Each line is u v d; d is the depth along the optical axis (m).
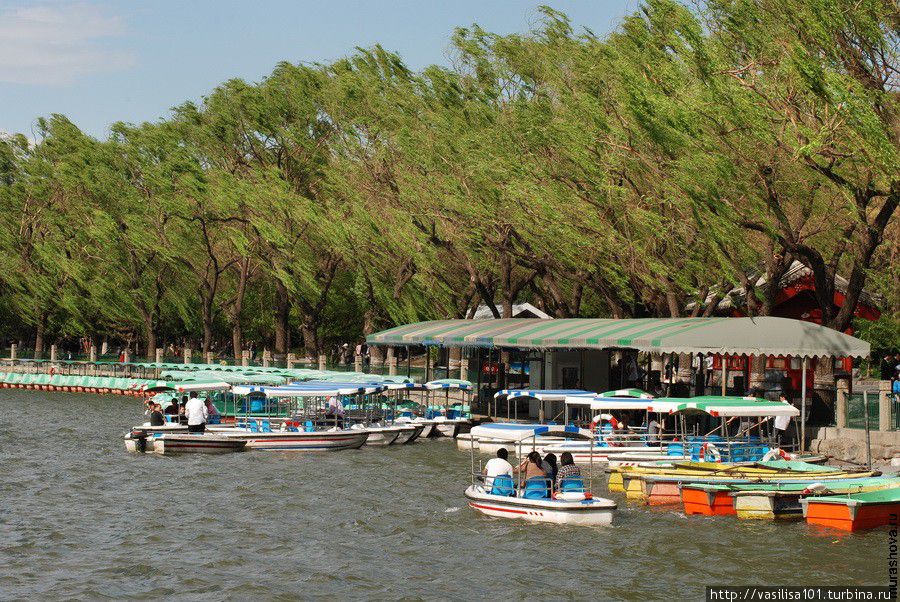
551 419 48.19
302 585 22.02
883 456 33.38
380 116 59.94
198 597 21.20
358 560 23.97
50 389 80.00
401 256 61.34
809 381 45.38
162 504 30.55
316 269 71.88
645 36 40.34
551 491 28.30
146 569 23.16
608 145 41.75
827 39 31.95
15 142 86.38
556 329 46.00
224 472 36.88
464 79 55.50
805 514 27.25
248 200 68.31
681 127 35.84
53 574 22.72
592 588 21.78
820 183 35.53
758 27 34.25
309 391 44.22
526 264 51.28
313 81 71.62
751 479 29.98
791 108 33.28
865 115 30.38
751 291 40.09
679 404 34.16
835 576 22.55
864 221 34.81
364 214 58.31
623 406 35.72
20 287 82.94
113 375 78.50
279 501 31.05
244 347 96.31
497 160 47.47
